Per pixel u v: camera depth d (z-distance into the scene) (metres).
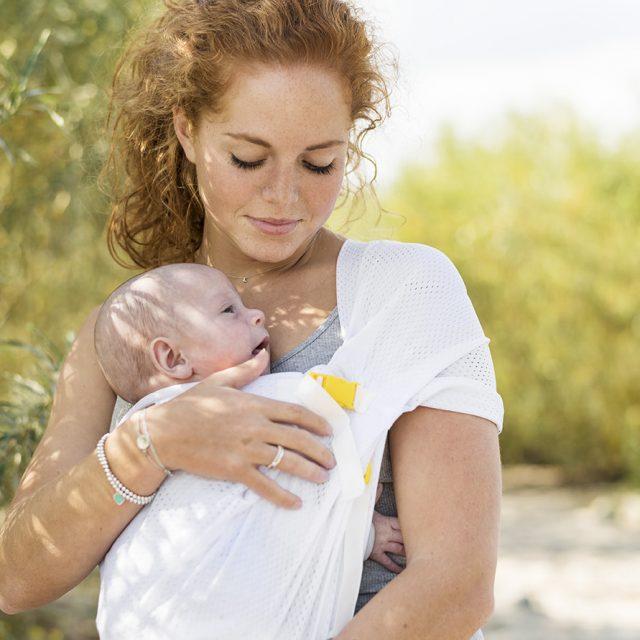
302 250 1.91
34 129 3.42
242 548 1.64
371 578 1.74
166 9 2.16
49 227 3.60
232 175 1.77
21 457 2.63
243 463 1.65
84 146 3.28
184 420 1.68
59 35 3.38
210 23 1.76
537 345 10.26
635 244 9.80
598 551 6.92
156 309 1.86
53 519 1.74
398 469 1.71
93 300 3.84
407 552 1.66
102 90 3.22
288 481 1.67
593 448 10.42
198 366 1.83
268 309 1.89
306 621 1.63
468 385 1.72
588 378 10.16
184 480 1.71
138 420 1.71
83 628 4.05
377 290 1.81
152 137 2.10
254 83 1.72
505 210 10.20
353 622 1.59
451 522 1.63
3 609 1.84
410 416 1.71
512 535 7.64
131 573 1.69
